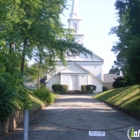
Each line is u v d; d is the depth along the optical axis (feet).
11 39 45.14
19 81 44.29
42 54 75.15
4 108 34.73
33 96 85.76
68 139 35.53
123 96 87.25
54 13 69.82
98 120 53.72
